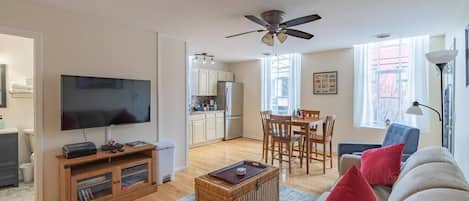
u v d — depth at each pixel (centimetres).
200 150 531
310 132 414
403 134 278
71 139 283
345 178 123
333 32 363
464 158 249
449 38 356
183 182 344
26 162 357
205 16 292
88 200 262
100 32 303
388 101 438
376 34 376
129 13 283
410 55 408
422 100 396
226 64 703
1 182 309
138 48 340
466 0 239
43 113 262
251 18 263
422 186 123
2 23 237
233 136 659
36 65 256
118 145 299
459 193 104
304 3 251
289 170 382
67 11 276
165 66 372
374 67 450
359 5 256
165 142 348
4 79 344
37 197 259
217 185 208
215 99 666
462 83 260
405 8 264
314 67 533
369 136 456
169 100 378
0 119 334
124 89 312
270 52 536
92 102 282
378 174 212
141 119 332
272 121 403
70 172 250
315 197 294
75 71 283
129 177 298
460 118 270
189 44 447
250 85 668
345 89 489
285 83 593
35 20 255
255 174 231
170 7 263
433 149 177
